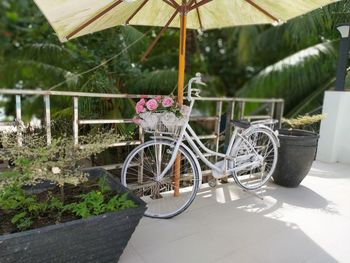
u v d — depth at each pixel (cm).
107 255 151
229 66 900
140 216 151
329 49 490
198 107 544
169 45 590
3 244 117
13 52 473
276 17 257
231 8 256
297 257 173
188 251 175
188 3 217
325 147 374
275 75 529
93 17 192
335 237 195
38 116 407
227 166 246
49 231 126
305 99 501
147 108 203
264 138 280
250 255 173
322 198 258
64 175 155
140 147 222
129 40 400
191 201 218
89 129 268
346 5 356
